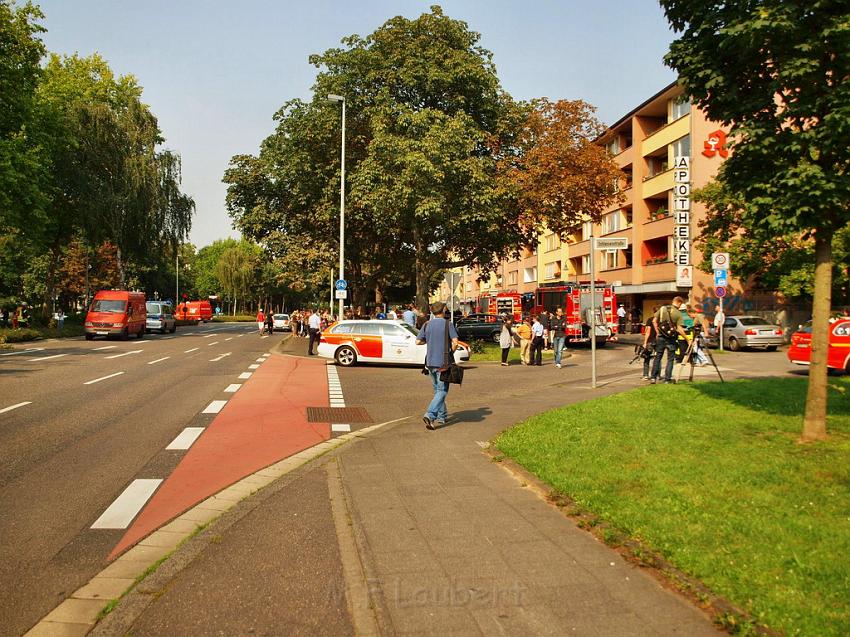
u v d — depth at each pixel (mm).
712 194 30859
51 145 34656
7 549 4727
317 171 30594
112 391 13828
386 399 13328
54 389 14078
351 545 4633
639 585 3785
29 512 5598
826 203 6594
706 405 10000
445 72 25891
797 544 4148
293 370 19484
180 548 4664
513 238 28062
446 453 7645
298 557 4461
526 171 26750
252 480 6777
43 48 32938
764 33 6531
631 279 42594
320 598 3795
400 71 26297
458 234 27062
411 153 23094
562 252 55719
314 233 33969
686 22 7621
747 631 3139
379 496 5844
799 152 6793
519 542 4543
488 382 16469
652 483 5711
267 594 3857
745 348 29016
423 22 26719
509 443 7766
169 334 48062
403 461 7270
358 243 34375
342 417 10984
